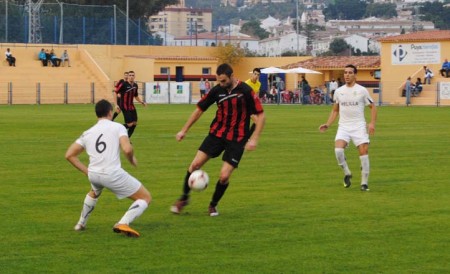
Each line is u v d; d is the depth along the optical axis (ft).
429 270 53.83
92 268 54.08
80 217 67.21
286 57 402.31
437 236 63.52
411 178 96.02
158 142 143.02
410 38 336.90
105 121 63.46
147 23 506.07
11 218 70.44
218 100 72.02
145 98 339.36
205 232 64.80
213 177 96.58
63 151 126.62
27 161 112.68
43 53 346.95
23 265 54.75
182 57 384.68
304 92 331.16
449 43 330.54
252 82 124.47
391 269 54.03
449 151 127.95
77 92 334.24
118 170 62.59
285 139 150.00
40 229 65.92
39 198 80.79
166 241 61.67
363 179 86.74
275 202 78.64
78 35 378.32
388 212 73.41
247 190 86.28
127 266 54.54
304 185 90.07
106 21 384.68
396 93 322.96
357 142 87.15
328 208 75.41
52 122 198.49
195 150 128.47
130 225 67.26
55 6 375.86
